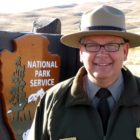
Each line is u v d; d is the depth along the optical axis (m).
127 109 2.40
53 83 4.76
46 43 4.65
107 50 2.36
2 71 4.18
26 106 4.50
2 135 4.21
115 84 2.44
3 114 4.27
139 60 25.22
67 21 119.69
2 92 4.20
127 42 2.45
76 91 2.46
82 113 2.44
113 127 2.38
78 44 2.62
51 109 2.51
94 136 2.39
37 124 2.60
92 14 2.40
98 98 2.45
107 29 2.39
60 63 4.82
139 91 2.46
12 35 4.34
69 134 2.43
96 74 2.38
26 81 4.47
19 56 4.36
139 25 98.75
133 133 2.37
